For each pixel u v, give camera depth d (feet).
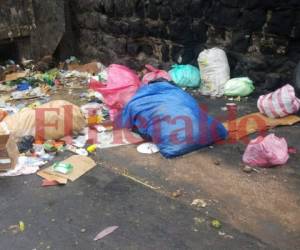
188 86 16.01
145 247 7.77
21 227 8.41
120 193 9.50
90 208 8.98
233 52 15.24
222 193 9.32
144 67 18.38
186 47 16.49
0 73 18.86
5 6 19.34
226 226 8.23
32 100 15.89
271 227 8.15
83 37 21.61
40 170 10.64
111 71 14.56
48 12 20.54
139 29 18.01
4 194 9.65
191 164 10.64
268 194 9.20
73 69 20.17
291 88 12.71
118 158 11.14
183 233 8.10
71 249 7.78
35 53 20.92
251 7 14.03
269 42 14.07
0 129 10.77
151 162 10.84
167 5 16.39
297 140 11.60
